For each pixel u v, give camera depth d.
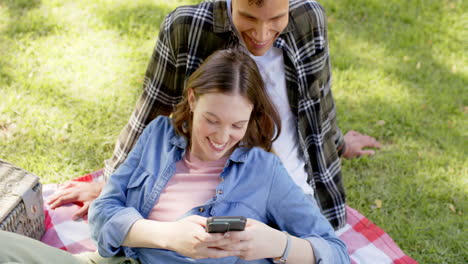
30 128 3.15
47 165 2.95
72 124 3.23
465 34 4.55
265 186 1.89
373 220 2.85
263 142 1.99
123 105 3.44
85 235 2.47
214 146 1.81
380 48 4.27
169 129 2.03
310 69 2.22
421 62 4.17
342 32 4.41
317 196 2.55
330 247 1.86
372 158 3.24
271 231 1.78
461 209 2.95
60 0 4.31
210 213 1.87
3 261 1.56
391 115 3.61
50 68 3.63
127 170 2.01
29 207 2.22
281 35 2.12
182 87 2.27
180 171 1.95
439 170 3.19
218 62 1.77
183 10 2.13
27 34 3.89
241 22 1.84
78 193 2.62
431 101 3.77
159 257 1.86
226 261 1.84
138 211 1.96
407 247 2.71
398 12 4.74
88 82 3.57
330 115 2.48
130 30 4.07
